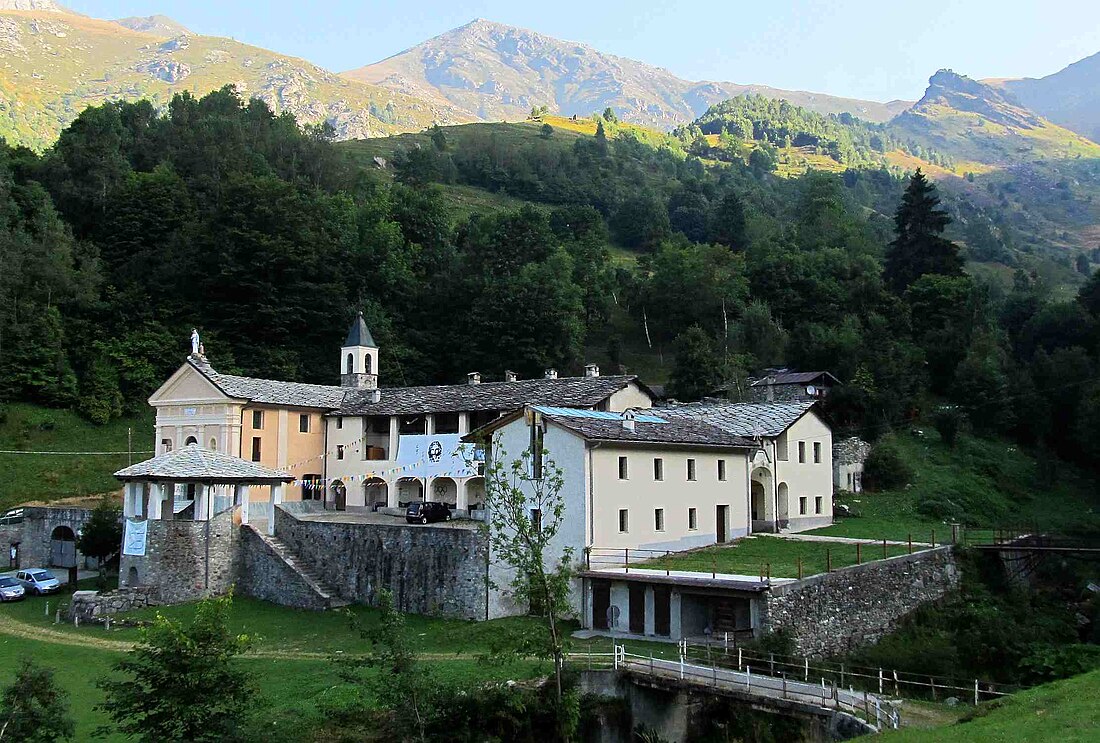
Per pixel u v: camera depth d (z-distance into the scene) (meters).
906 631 43.16
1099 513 71.56
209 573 50.53
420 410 63.25
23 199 98.19
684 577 38.47
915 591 45.25
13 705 24.61
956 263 105.00
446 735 27.27
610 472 45.41
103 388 81.44
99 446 77.75
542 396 59.81
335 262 96.75
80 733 30.09
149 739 23.30
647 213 158.62
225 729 23.75
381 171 190.12
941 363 91.25
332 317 91.62
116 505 65.50
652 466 48.28
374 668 34.47
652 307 113.38
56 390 80.75
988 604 46.41
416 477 62.69
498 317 93.38
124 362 83.75
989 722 23.34
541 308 93.62
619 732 30.81
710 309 107.25
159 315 89.56
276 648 40.41
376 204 110.56
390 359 90.38
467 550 44.69
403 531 47.31
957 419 80.06
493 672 32.16
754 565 43.78
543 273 99.00
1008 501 72.44
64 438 77.69
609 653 35.09
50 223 92.94
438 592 45.50
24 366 80.81
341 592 49.38
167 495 51.81
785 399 81.00
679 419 56.16
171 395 63.81
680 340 93.00
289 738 25.69
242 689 25.20
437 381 93.25
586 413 49.03
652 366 104.25
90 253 95.69
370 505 65.81
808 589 37.97
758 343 94.88
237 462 53.28
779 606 36.16
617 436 45.53
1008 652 40.19
